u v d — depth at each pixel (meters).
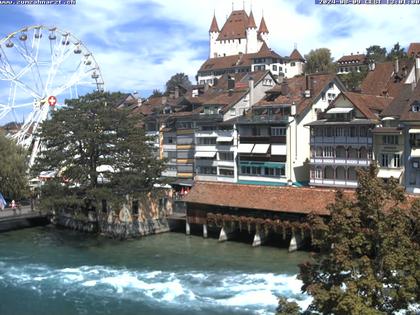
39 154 75.12
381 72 97.69
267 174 83.25
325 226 24.12
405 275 22.12
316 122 76.25
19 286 47.69
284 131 80.69
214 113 91.19
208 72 173.75
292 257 55.59
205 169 92.31
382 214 23.06
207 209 66.44
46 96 90.31
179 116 96.12
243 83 96.50
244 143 85.69
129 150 70.38
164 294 45.06
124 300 43.75
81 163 70.25
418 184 66.06
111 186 68.75
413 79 92.06
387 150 69.19
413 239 23.30
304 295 43.50
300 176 81.44
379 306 22.14
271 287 45.94
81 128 69.12
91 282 48.69
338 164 74.00
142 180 69.12
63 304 43.03
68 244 64.81
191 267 53.12
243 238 65.75
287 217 59.09
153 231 70.31
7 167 76.88
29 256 58.72
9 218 74.19
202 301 43.09
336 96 81.50
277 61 162.88
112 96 73.44
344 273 25.70
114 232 68.81
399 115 69.38
